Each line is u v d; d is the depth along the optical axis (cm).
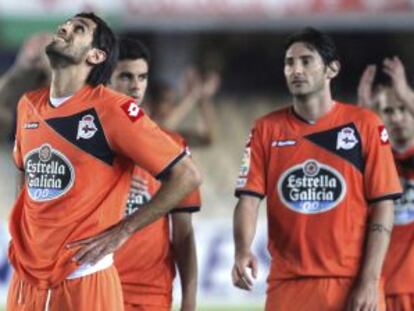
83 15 1845
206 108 5191
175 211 2238
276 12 5491
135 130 1780
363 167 2108
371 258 2083
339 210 2097
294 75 2112
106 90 1820
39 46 3031
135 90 2222
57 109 1808
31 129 1827
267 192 2152
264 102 6444
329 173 2106
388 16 5494
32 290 1805
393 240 2430
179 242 2248
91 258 1748
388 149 2119
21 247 1825
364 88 2494
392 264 2416
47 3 5338
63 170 1789
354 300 2064
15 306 1827
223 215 5694
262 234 4359
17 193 1978
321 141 2120
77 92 1817
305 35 2125
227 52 6384
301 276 2105
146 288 2191
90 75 1833
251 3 5491
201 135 5206
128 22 5428
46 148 1802
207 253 4369
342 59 6384
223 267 4362
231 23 5544
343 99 6384
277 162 2138
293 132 2134
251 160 2158
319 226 2102
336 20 5516
